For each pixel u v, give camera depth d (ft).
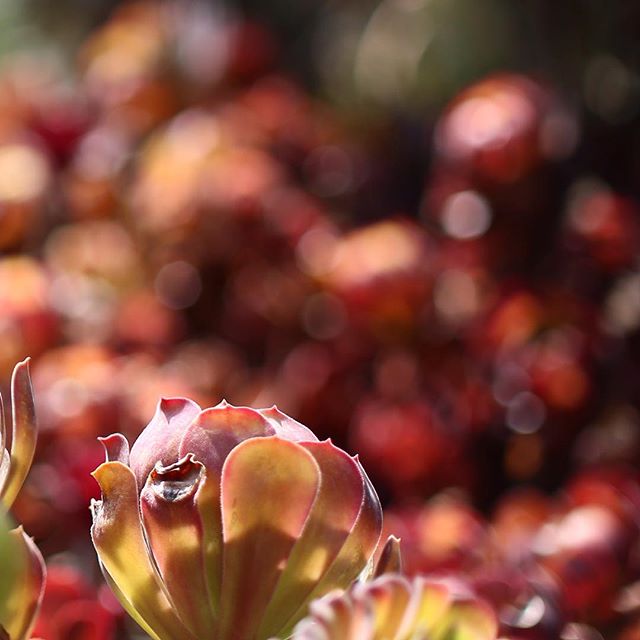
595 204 3.18
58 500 2.35
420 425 2.94
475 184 3.15
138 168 3.86
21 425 1.73
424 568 2.19
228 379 3.15
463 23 3.84
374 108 4.15
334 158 4.02
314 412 3.10
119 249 3.52
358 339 3.12
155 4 4.71
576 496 2.37
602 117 3.52
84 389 2.56
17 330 2.80
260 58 4.39
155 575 1.72
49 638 1.91
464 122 3.19
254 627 1.70
